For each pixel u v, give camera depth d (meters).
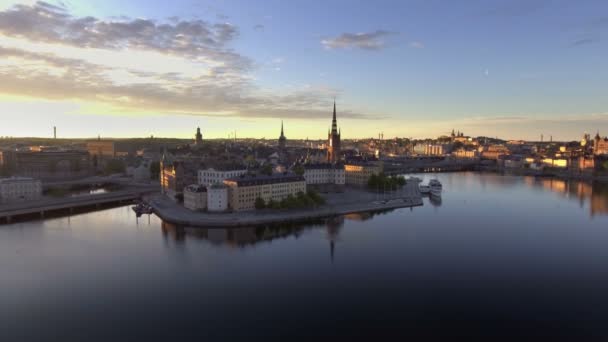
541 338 88.19
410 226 185.88
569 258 139.00
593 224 191.25
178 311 99.69
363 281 117.94
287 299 106.12
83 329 91.31
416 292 110.62
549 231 177.12
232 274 123.19
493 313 99.19
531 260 136.75
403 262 134.00
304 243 155.75
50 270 126.38
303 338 88.00
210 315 97.75
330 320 95.56
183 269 127.12
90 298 106.75
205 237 165.62
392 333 90.06
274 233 172.00
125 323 94.00
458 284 116.12
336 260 135.75
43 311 99.75
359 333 89.94
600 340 87.25
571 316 97.62
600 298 106.88
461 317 97.25
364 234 170.38
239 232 174.12
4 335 89.31
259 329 91.44
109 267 129.38
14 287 113.44
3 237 166.75
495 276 122.00
